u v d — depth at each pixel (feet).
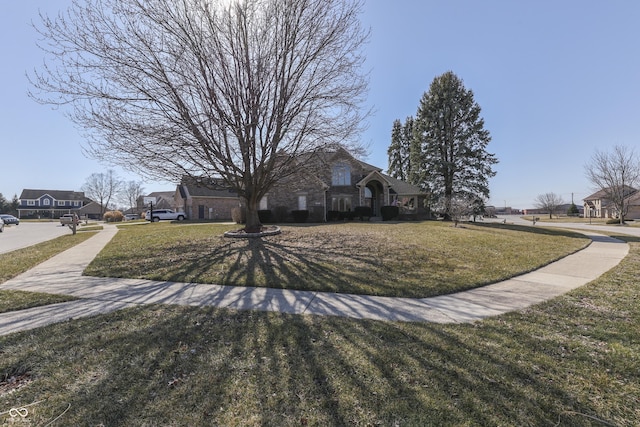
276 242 35.04
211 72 31.81
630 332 11.79
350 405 7.63
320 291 17.90
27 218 205.77
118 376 8.96
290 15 33.12
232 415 7.29
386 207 79.00
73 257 30.45
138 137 29.55
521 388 8.28
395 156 143.84
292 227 54.34
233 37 32.91
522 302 15.67
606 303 15.26
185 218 116.47
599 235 50.72
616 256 29.30
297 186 47.70
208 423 7.02
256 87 33.24
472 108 80.28
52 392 8.25
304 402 7.75
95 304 15.66
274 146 35.99
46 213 212.84
